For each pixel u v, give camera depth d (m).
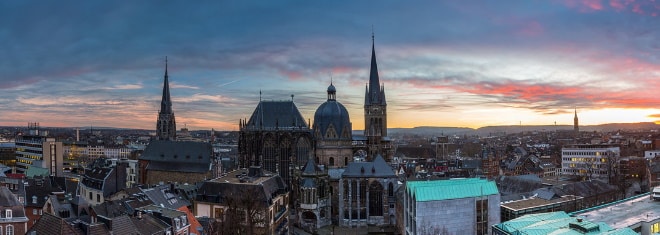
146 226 105.44
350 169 191.38
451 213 130.38
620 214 122.75
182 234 114.75
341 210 190.25
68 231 92.25
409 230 138.12
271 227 156.12
